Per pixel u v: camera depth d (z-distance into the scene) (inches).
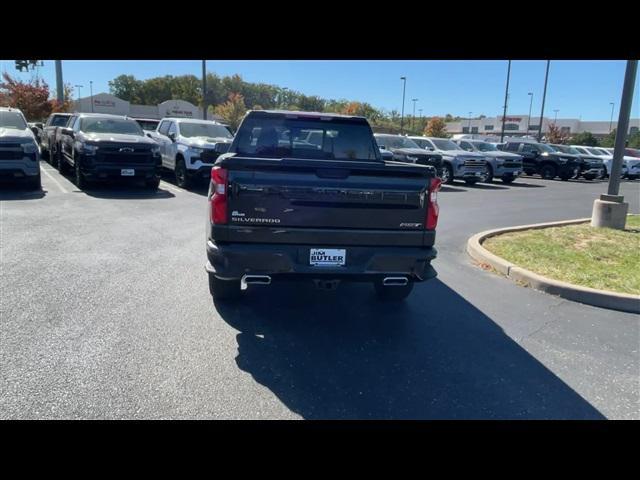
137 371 146.9
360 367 157.6
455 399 140.8
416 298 227.1
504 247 313.0
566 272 257.8
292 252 168.1
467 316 206.2
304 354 165.0
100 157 502.3
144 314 190.7
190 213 408.8
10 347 158.4
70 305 196.1
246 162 163.3
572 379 154.9
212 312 196.4
